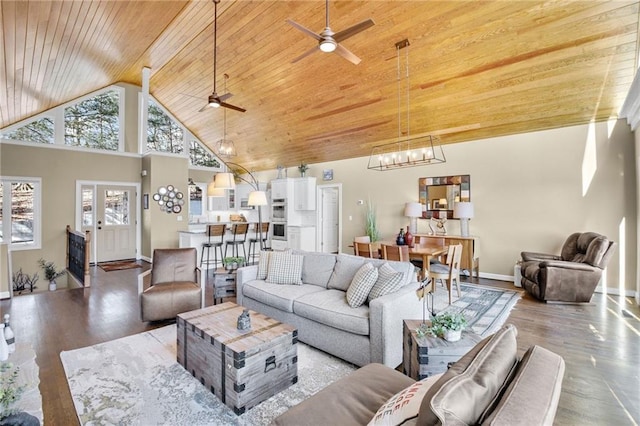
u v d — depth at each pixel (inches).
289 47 190.5
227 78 239.6
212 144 365.7
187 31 196.4
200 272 151.8
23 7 99.4
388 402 46.0
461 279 221.6
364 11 154.4
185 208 321.4
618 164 181.6
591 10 129.3
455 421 29.9
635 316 147.3
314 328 112.9
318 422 49.0
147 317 134.5
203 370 90.0
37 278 266.7
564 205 197.3
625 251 179.6
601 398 86.2
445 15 147.2
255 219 380.8
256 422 75.7
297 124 268.8
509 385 36.3
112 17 139.3
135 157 321.7
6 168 254.8
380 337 94.6
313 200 325.7
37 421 60.1
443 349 74.8
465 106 196.9
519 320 142.6
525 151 210.4
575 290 163.3
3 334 84.4
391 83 194.9
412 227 251.4
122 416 77.2
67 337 124.0
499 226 220.5
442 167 244.5
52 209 275.9
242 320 91.0
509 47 153.1
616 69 149.9
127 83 319.0
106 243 307.0
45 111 276.5
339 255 139.0
